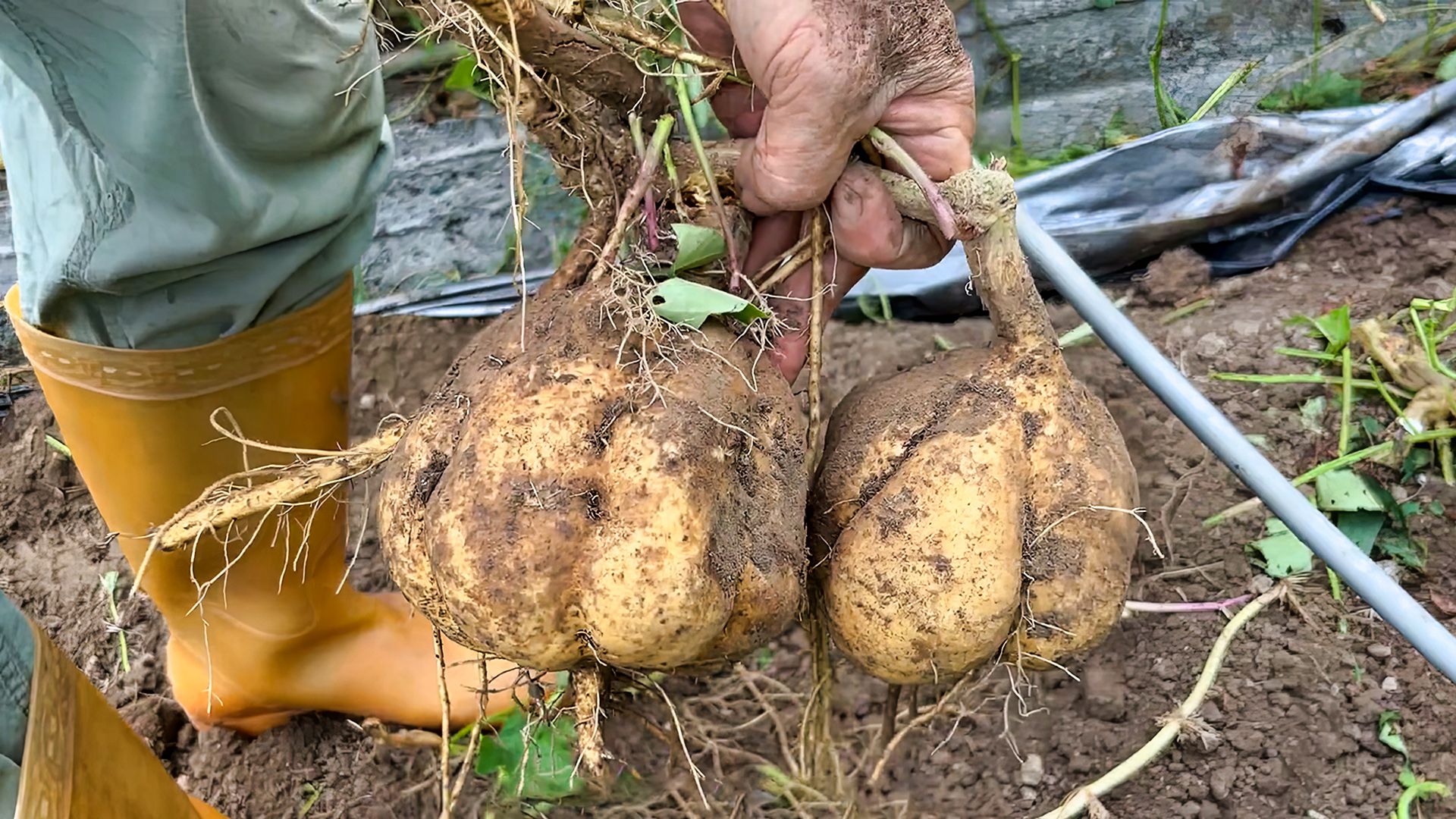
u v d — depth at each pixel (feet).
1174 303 3.50
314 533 2.40
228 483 1.87
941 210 1.73
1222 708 2.53
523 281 1.62
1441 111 3.51
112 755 1.96
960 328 3.51
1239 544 2.83
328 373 2.36
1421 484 2.90
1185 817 2.40
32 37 1.67
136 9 1.64
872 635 1.79
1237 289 3.48
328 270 2.25
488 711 2.60
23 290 2.09
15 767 1.75
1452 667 1.97
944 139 1.77
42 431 3.42
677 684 2.72
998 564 1.74
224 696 2.62
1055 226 3.62
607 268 1.72
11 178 2.05
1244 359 3.21
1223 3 4.37
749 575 1.66
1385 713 2.48
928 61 1.71
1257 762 2.44
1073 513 1.79
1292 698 2.53
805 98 1.62
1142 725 2.55
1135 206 3.62
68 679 1.89
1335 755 2.44
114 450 2.20
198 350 2.13
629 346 1.66
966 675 1.86
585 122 1.76
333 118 2.01
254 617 2.45
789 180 1.71
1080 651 1.86
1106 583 1.82
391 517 1.68
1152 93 4.13
